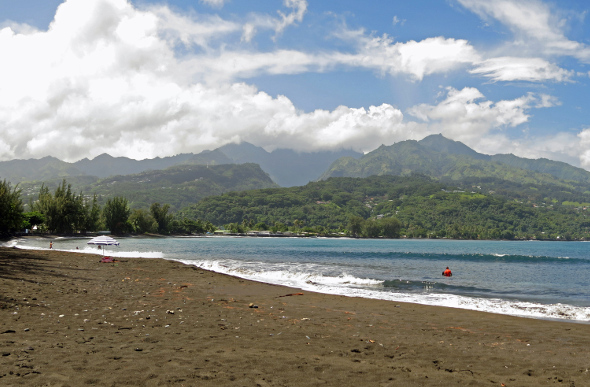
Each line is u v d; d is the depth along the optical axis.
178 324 12.23
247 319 13.83
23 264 30.22
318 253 80.81
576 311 18.09
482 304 19.80
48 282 20.95
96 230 152.50
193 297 18.94
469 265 55.34
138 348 8.96
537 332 13.36
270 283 27.58
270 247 115.69
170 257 57.03
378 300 20.48
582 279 37.31
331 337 11.50
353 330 12.81
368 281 29.78
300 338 11.13
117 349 8.83
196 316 13.84
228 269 37.06
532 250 148.38
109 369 7.39
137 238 163.25
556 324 14.86
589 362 9.62
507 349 10.87
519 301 21.22
